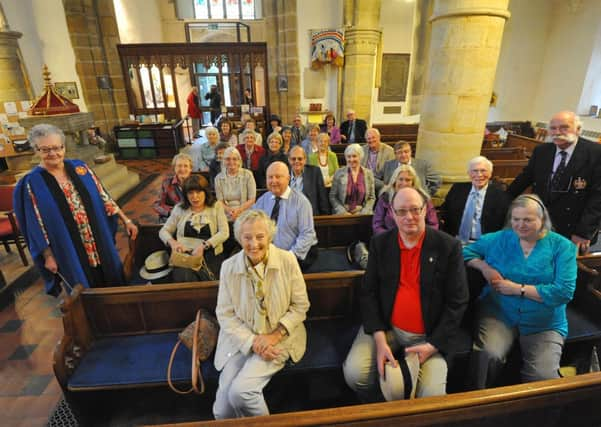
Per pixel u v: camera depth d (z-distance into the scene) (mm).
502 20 3467
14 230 3879
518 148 6367
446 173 3934
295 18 8938
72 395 1933
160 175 8219
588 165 2613
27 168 7305
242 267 1846
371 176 3783
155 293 2123
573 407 1491
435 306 1865
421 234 1869
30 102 7152
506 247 2064
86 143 6871
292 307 1965
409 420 1337
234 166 3646
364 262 2943
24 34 8305
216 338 2066
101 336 2193
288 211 2916
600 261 2418
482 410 1387
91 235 2494
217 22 14117
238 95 10680
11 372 2547
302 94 9664
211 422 1227
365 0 8148
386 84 9719
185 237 2793
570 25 9203
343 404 2217
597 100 9070
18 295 3488
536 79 10320
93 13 9023
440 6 3557
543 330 1969
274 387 2221
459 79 3604
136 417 2146
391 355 1824
